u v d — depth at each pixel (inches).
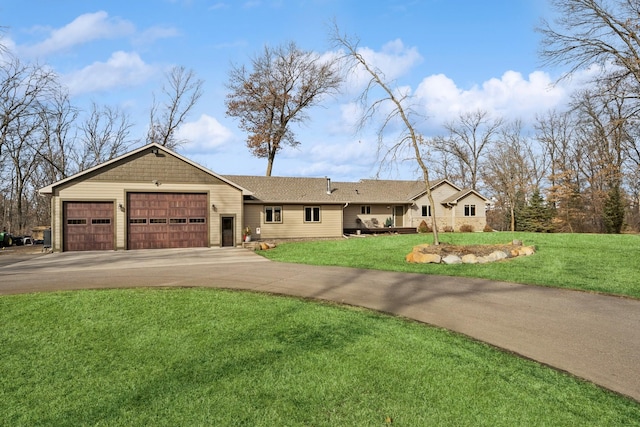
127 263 564.4
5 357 207.6
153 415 150.7
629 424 141.6
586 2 700.7
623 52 719.1
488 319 267.0
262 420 145.9
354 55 596.1
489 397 161.5
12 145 1211.2
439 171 1405.0
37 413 153.9
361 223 1220.5
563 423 143.0
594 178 1344.7
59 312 281.9
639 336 231.8
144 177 820.0
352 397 162.2
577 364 193.2
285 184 1153.4
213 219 864.9
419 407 154.4
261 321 260.5
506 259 525.7
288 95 1497.3
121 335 237.5
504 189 1699.1
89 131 1387.8
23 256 682.8
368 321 260.4
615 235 804.6
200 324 255.3
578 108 873.5
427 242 772.6
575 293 339.9
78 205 781.3
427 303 310.2
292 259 582.6
